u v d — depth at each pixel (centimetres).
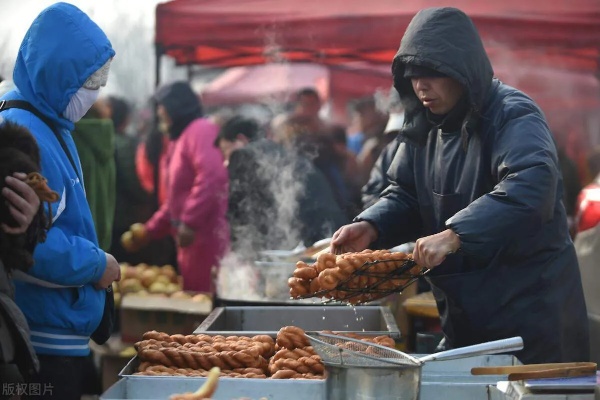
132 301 674
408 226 472
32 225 315
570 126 1084
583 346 440
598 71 917
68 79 371
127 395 319
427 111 436
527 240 420
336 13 841
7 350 302
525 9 803
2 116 366
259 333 411
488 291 423
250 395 317
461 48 404
